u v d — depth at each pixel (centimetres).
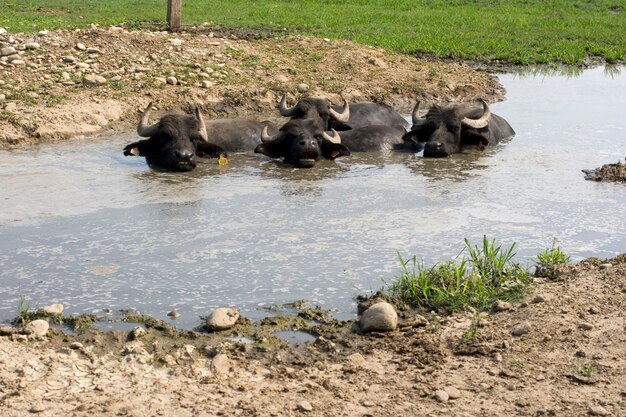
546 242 1177
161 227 1222
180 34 2555
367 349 866
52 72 2131
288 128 1631
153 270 1066
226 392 773
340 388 781
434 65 2675
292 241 1170
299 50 2594
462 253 1127
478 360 838
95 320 928
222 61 2377
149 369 820
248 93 2194
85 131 1839
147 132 1611
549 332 886
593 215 1300
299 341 891
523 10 4462
